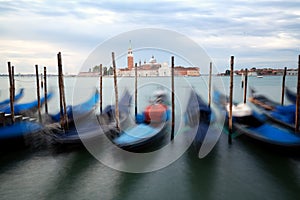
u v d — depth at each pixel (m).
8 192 7.20
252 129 12.10
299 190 7.32
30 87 45.06
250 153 10.44
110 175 8.34
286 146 10.37
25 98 24.86
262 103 17.42
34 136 11.26
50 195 7.06
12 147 10.92
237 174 8.43
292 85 47.88
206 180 7.99
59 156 10.05
